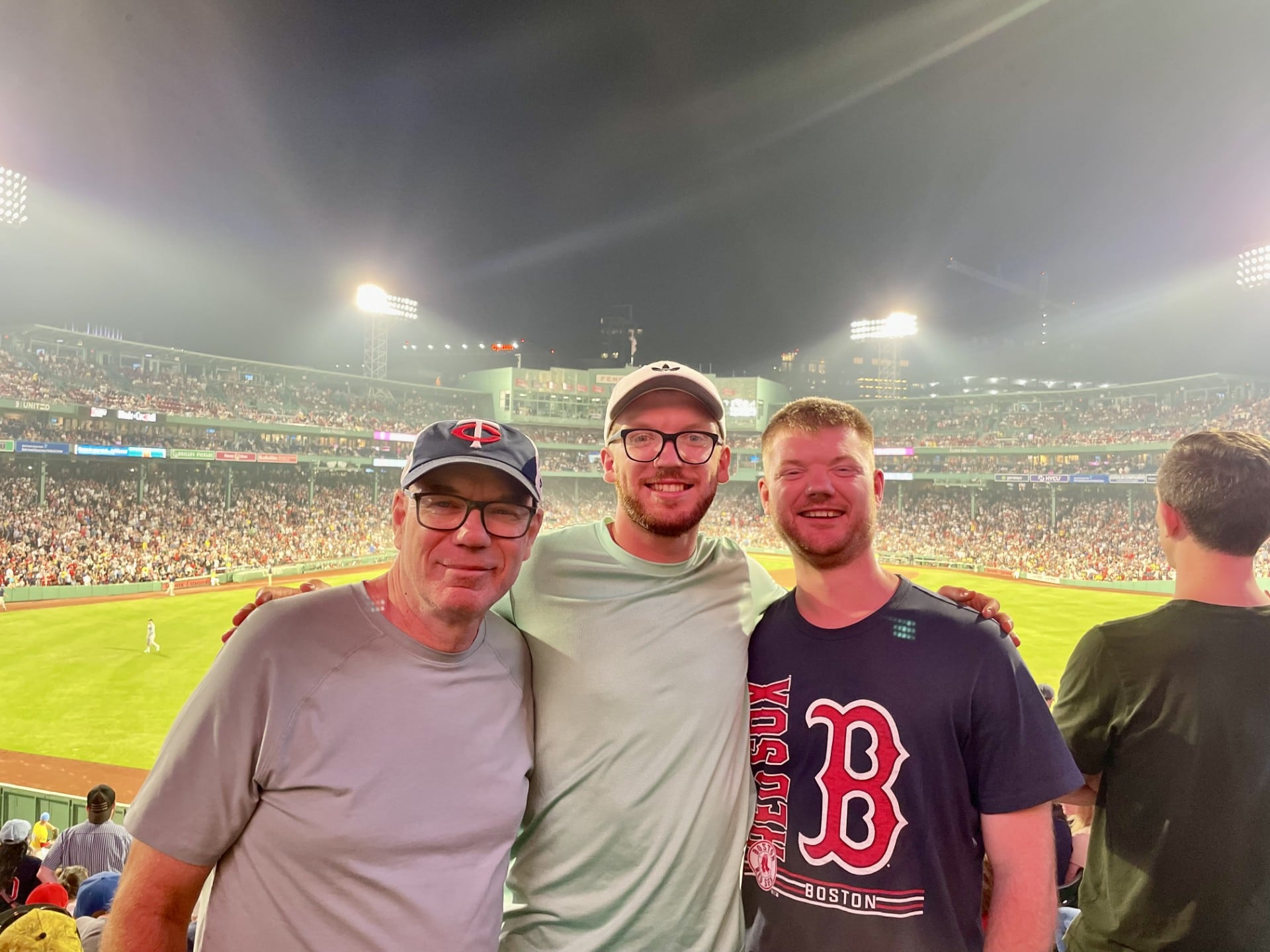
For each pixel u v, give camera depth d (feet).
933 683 9.03
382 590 9.43
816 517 9.73
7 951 9.10
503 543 8.71
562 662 10.00
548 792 9.64
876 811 8.89
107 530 124.26
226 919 8.01
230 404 171.94
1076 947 10.06
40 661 68.85
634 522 10.59
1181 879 8.80
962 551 167.32
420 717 8.43
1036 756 8.77
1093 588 129.08
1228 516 9.14
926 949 8.59
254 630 8.43
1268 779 8.54
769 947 9.20
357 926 7.81
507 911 9.87
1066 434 188.03
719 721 9.79
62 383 143.84
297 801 8.00
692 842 9.32
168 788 7.97
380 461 175.63
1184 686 8.99
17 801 35.32
